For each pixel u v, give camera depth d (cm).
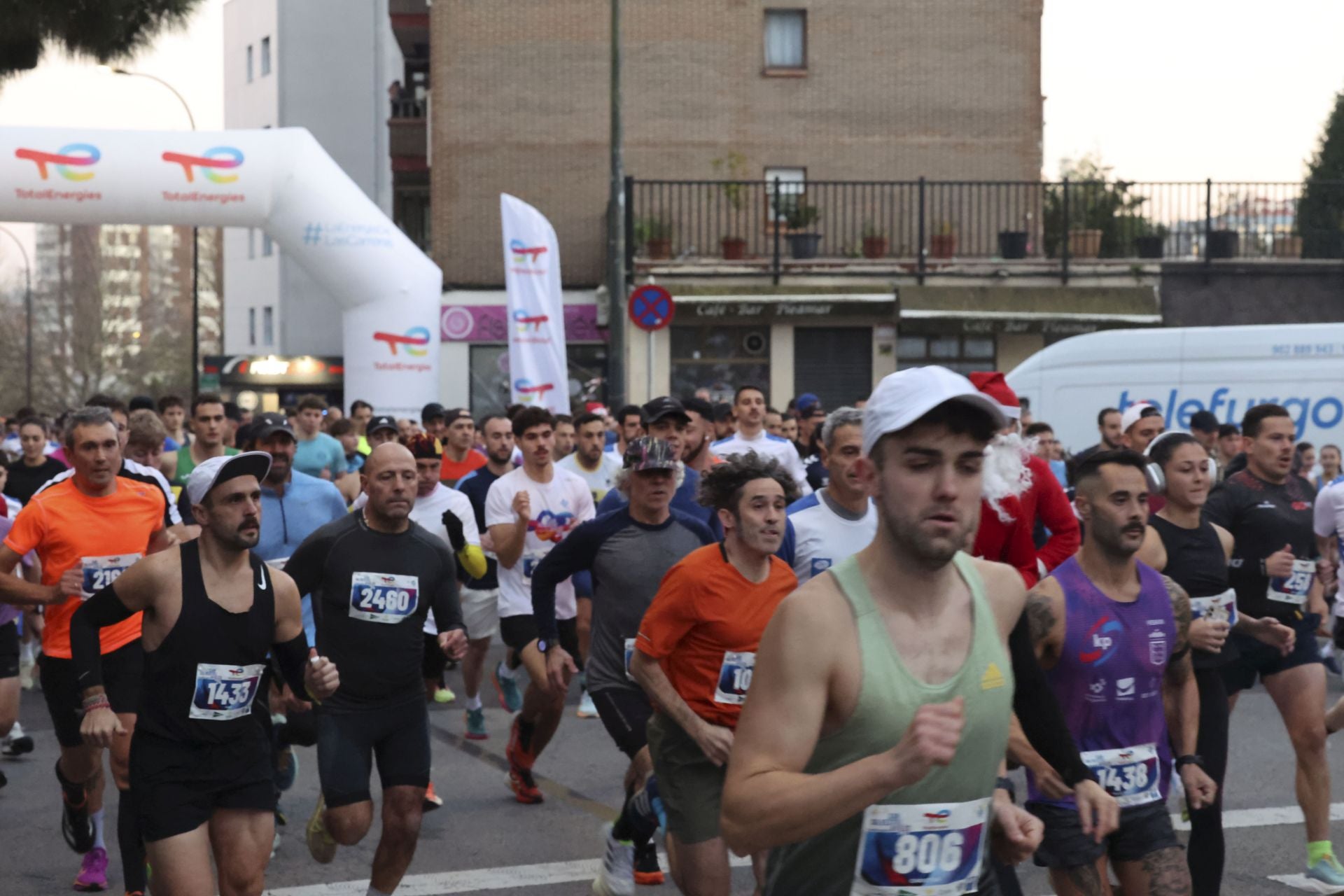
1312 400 1443
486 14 2770
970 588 274
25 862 650
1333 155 3666
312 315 4866
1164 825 432
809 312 2494
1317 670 612
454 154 2772
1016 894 325
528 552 823
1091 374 1538
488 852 652
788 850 281
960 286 2523
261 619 467
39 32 1333
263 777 470
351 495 1077
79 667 472
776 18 2805
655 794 527
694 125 2786
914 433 257
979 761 273
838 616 261
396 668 539
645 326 1591
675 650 500
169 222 1728
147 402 1198
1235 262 2564
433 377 1859
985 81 2817
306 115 4744
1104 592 435
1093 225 2631
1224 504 631
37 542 625
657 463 568
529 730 728
